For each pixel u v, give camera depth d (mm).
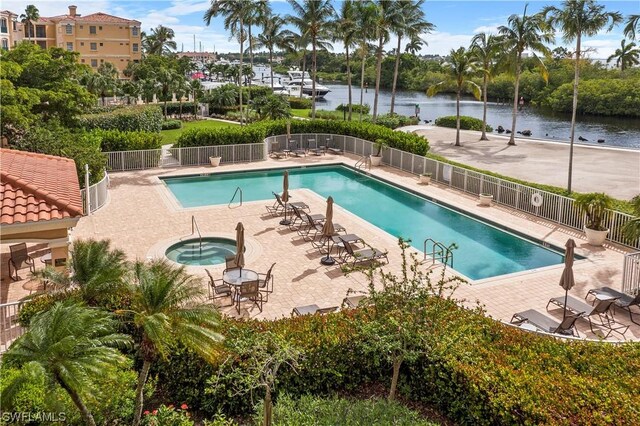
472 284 15531
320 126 37344
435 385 9109
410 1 48906
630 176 30328
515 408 7816
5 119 24391
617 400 7766
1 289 14500
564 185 27969
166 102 60156
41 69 30234
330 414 8258
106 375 6980
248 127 33562
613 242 19078
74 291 10664
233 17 45969
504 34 41000
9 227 12133
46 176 15344
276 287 15078
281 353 8148
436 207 24969
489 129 53000
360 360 9750
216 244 18844
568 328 12133
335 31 48344
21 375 6395
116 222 20688
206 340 8242
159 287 8352
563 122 71062
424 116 72688
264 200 24438
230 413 9258
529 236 20234
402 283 8719
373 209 24688
